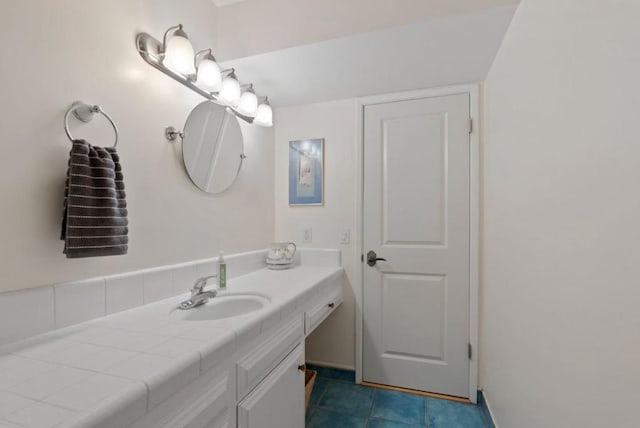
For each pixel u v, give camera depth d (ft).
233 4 5.22
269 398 3.48
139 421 1.98
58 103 2.98
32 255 2.76
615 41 1.85
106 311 3.35
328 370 6.99
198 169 4.86
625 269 1.78
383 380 6.64
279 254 6.58
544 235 2.98
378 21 4.40
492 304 5.36
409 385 6.48
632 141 1.70
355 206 6.84
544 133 2.97
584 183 2.23
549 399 2.87
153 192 4.06
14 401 1.81
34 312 2.74
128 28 3.73
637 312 1.67
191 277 4.57
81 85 3.18
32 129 2.77
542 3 3.02
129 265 3.70
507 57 4.37
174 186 4.42
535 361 3.23
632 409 1.72
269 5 5.01
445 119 6.30
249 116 6.07
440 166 6.32
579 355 2.32
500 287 4.80
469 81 6.06
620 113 1.81
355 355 6.81
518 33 3.82
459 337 6.18
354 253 6.86
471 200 6.10
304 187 7.27
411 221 6.49
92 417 1.68
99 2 3.39
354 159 6.89
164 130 4.25
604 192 1.99
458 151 6.21
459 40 4.60
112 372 2.14
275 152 7.53
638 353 1.67
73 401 1.80
